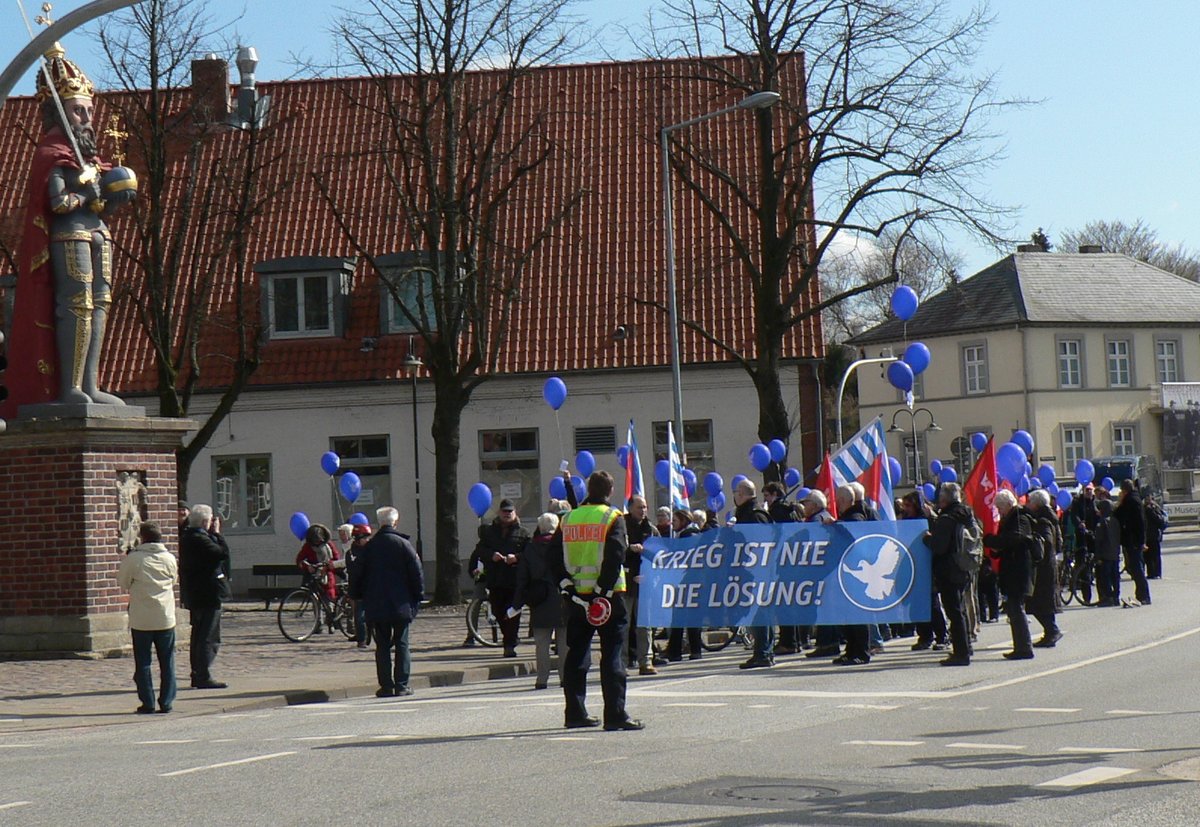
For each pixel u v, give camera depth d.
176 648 20.75
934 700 13.40
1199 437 67.06
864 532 17.52
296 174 33.12
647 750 10.51
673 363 26.23
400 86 36.69
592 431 37.84
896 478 25.14
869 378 72.25
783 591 17.59
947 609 17.03
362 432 38.19
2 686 17.08
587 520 11.84
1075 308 66.75
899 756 10.00
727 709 13.09
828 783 8.95
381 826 7.79
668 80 32.94
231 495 38.47
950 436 68.50
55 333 20.62
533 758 10.18
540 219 40.03
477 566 21.92
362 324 38.94
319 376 38.12
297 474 38.25
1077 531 27.89
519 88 42.84
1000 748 10.27
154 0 29.05
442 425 30.58
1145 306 68.12
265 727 13.10
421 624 26.48
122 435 20.39
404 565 16.31
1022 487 26.64
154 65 29.47
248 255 39.56
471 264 30.50
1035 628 22.20
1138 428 67.06
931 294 70.94
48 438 19.89
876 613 17.33
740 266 38.66
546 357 37.84
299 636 23.88
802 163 30.05
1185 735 10.71
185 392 30.31
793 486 29.34
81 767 10.49
